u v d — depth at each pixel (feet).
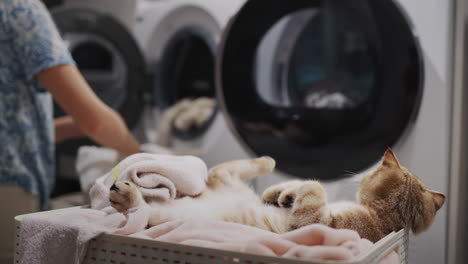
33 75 3.94
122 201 2.99
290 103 6.16
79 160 6.08
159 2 6.84
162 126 6.79
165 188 3.21
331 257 2.30
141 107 6.79
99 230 2.75
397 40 4.40
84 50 6.93
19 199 4.13
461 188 4.02
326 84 6.61
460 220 4.02
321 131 5.23
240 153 5.63
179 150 6.25
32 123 4.17
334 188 4.90
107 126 4.23
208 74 6.72
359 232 2.99
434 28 4.13
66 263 2.84
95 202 3.43
